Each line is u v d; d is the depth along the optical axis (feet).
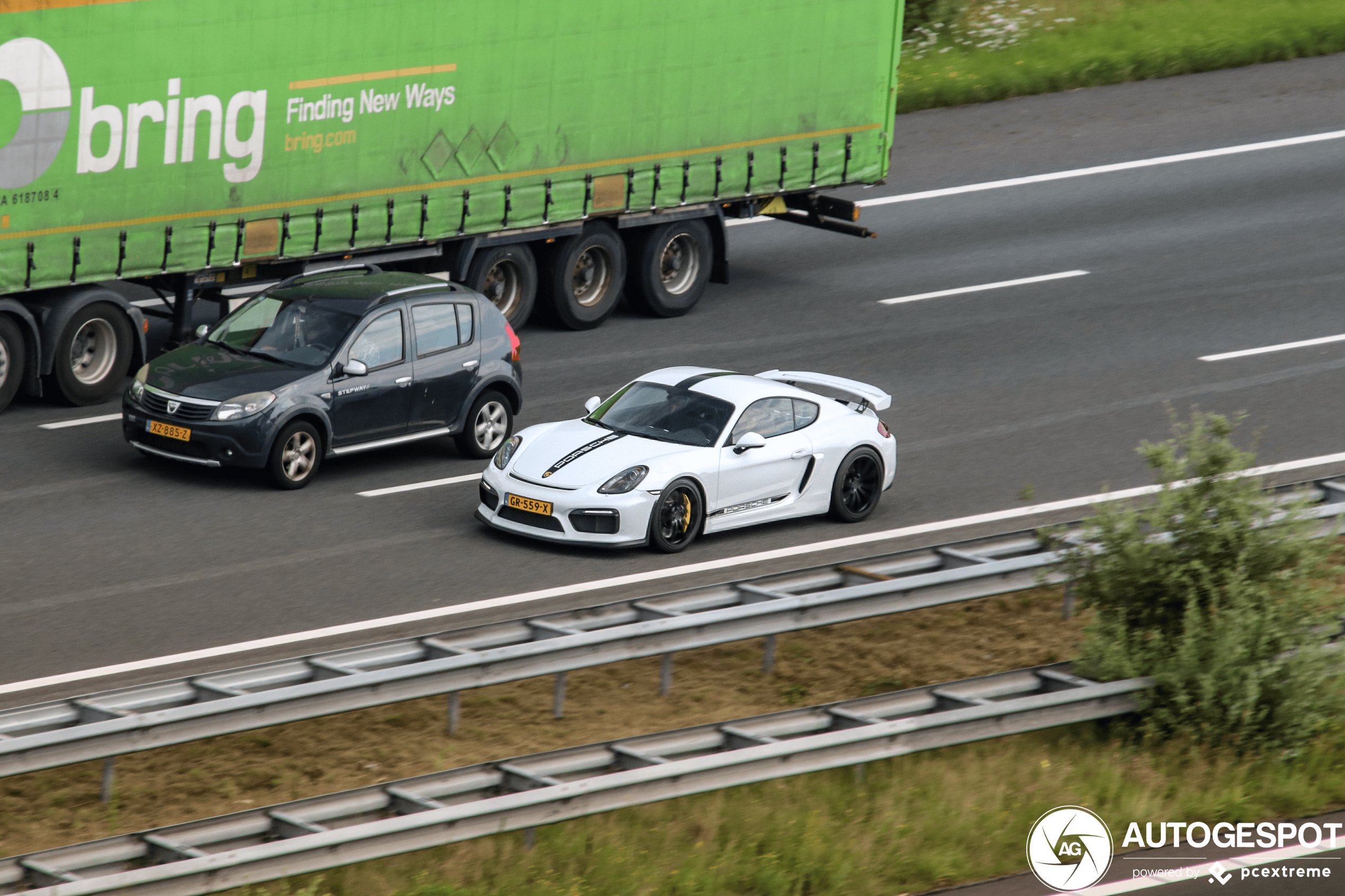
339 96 177.99
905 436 173.17
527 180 194.49
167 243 169.99
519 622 110.93
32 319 165.68
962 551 128.67
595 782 90.74
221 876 80.79
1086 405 182.80
